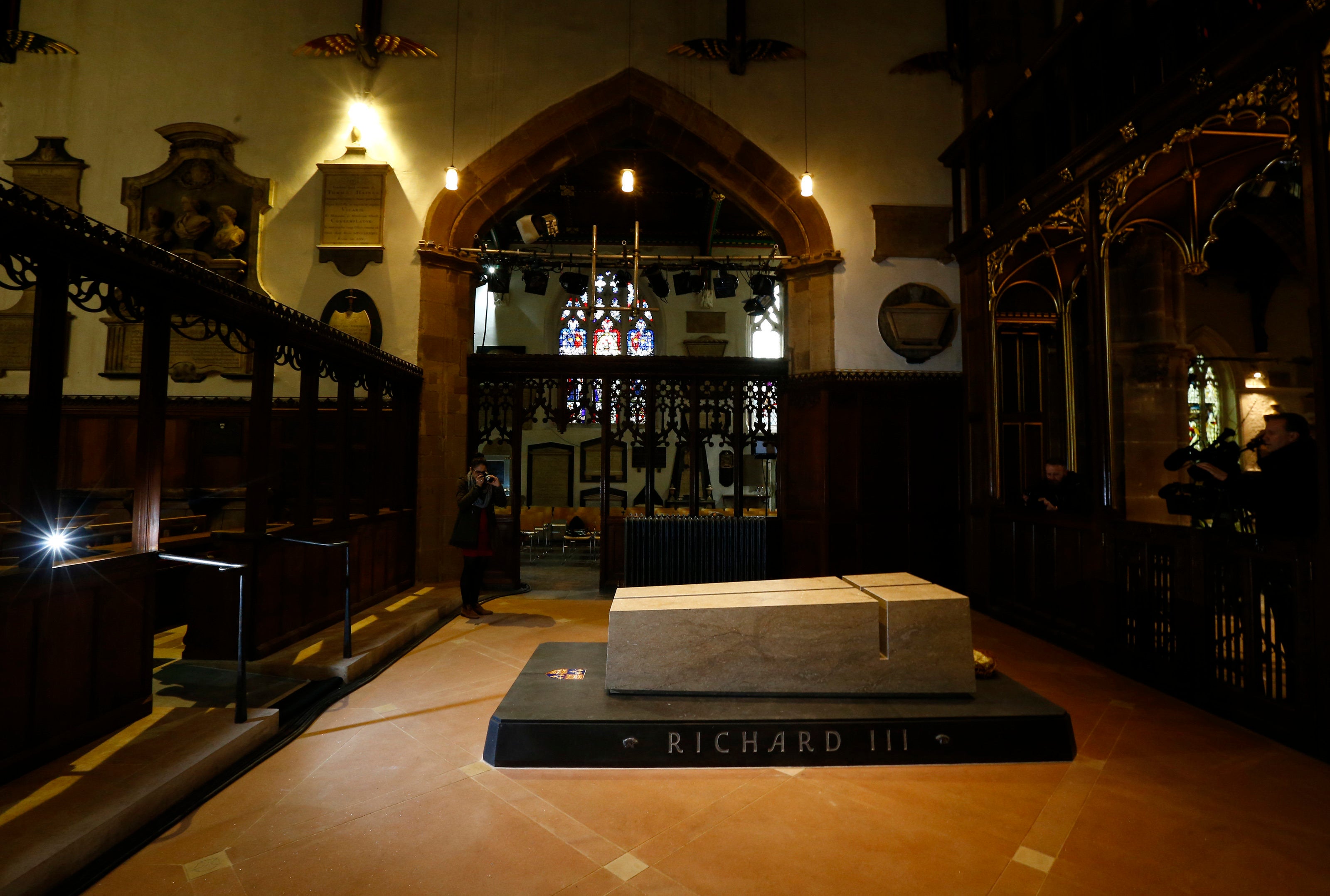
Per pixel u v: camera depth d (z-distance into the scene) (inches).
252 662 179.0
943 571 316.2
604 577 326.0
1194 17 183.6
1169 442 277.6
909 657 134.6
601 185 519.8
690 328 733.3
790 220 336.5
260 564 184.9
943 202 335.0
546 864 93.2
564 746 123.3
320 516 307.0
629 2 339.3
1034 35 323.6
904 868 92.7
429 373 315.9
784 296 364.2
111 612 131.5
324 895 85.8
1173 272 279.1
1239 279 395.5
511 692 137.6
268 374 188.2
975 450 294.0
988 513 279.4
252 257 320.5
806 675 134.2
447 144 330.0
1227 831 103.6
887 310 323.3
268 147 327.3
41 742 115.0
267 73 330.3
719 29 339.6
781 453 330.0
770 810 108.0
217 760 120.5
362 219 323.0
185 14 331.3
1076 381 298.5
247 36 331.6
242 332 182.1
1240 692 151.5
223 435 311.7
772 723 123.5
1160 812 108.9
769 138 335.0
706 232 618.2
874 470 318.7
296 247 323.6
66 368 315.3
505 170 331.3
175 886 87.5
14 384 316.8
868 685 134.3
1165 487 214.8
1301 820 107.1
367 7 323.0
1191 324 393.1
